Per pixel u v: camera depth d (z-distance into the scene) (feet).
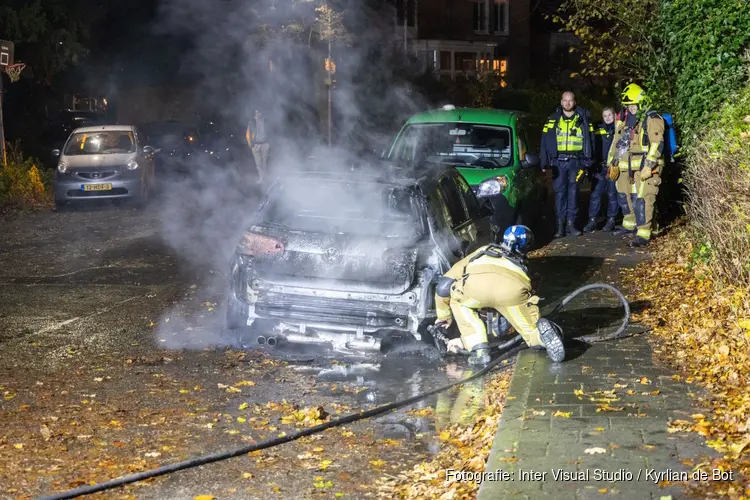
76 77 121.19
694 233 35.24
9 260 45.52
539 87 137.59
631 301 32.04
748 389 20.24
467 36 164.86
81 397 23.30
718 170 29.81
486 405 22.49
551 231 51.08
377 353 27.50
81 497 17.10
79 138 71.61
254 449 19.54
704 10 40.88
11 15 94.27
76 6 104.01
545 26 177.06
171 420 21.58
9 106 108.88
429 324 26.73
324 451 19.66
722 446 17.29
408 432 20.92
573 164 46.85
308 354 27.53
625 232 47.60
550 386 21.98
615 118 47.65
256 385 24.50
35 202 71.61
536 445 17.85
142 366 26.22
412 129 45.93
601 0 50.21
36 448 19.63
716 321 25.73
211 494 17.31
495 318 27.43
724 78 40.37
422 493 17.15
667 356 24.35
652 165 42.01
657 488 15.64
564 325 28.89
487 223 33.78
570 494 15.56
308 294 26.91
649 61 48.65
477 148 44.65
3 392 23.65
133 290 37.47
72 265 43.91
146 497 17.16
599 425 18.90
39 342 28.94
